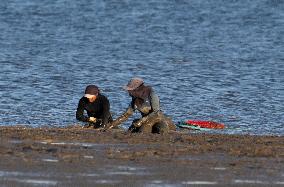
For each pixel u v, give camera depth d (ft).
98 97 214.07
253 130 261.65
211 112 310.86
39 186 113.91
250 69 460.14
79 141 159.63
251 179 122.72
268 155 144.77
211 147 153.89
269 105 329.93
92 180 118.62
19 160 131.34
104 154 140.67
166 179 120.88
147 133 189.57
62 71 432.66
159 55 531.09
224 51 566.77
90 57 509.76
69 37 654.53
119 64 474.49
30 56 508.12
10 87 364.99
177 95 354.13
